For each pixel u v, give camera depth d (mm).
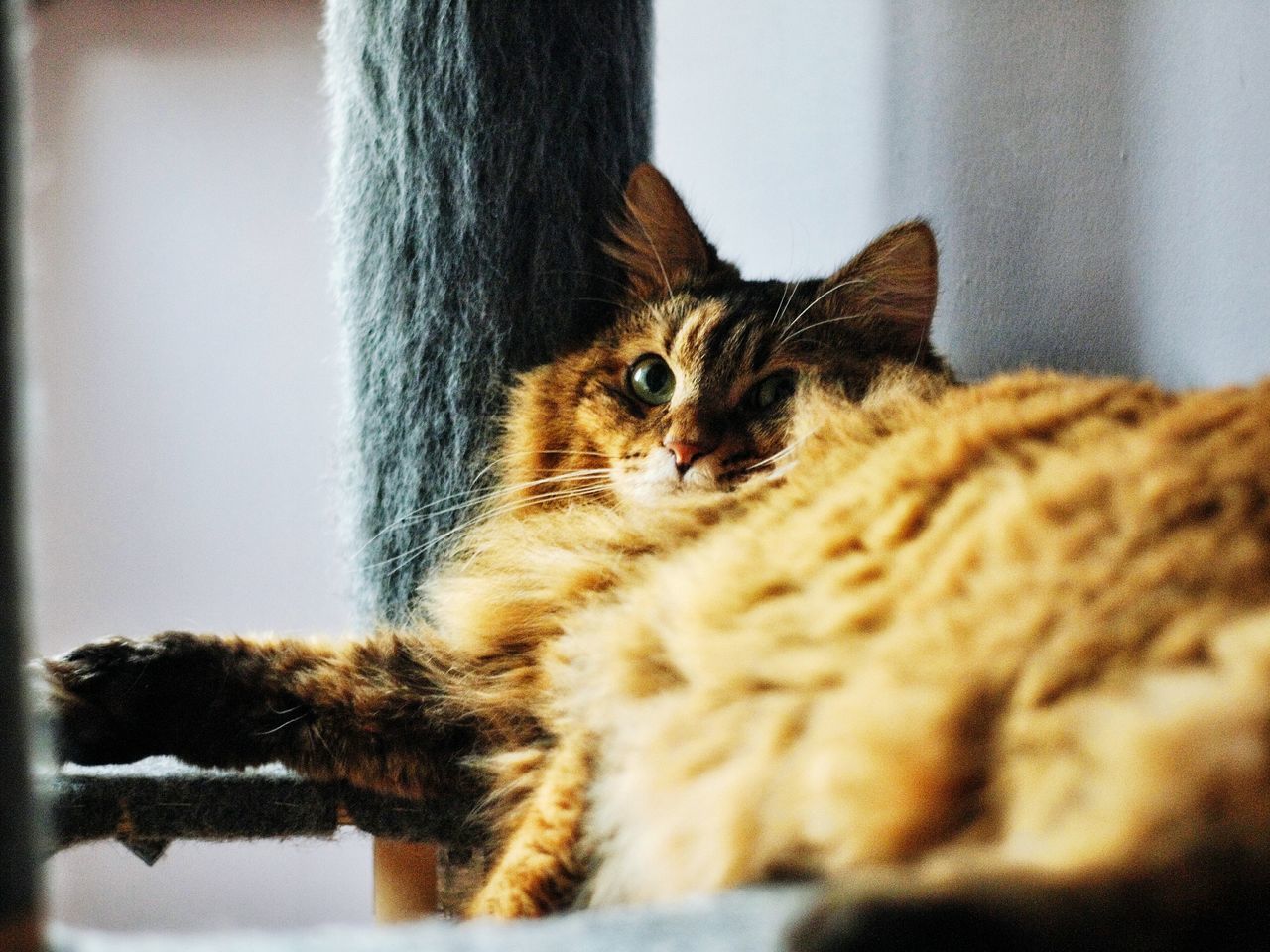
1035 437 537
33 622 399
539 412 693
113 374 968
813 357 679
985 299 707
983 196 706
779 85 819
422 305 683
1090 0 653
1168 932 335
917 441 560
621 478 667
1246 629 421
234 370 968
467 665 620
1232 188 600
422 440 685
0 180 349
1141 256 635
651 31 730
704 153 863
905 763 466
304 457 966
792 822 489
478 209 680
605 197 709
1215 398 527
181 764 604
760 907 425
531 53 681
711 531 598
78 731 589
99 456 969
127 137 961
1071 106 663
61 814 577
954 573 496
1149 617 452
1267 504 477
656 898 521
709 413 662
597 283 715
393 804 611
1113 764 400
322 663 616
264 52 956
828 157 791
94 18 955
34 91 954
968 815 452
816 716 496
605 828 553
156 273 966
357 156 689
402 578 687
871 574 518
